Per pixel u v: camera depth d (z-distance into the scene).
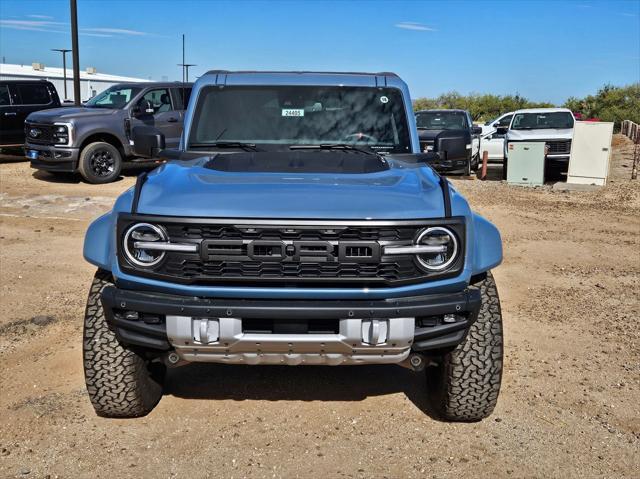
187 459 3.60
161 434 3.86
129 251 3.41
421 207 3.43
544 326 5.82
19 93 17.42
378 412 4.16
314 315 3.29
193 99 4.82
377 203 3.40
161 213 3.36
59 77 36.91
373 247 3.30
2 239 8.93
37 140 14.51
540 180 16.25
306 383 4.57
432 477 3.46
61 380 4.53
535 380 4.67
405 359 3.50
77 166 14.53
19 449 3.68
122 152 15.11
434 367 4.13
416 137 4.78
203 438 3.82
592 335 5.61
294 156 4.26
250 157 4.21
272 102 4.79
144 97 15.10
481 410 3.87
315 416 4.10
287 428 3.95
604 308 6.38
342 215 3.31
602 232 10.29
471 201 13.43
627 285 7.23
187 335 3.34
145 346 3.50
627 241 9.62
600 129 15.70
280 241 3.29
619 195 14.55
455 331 3.48
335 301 3.34
